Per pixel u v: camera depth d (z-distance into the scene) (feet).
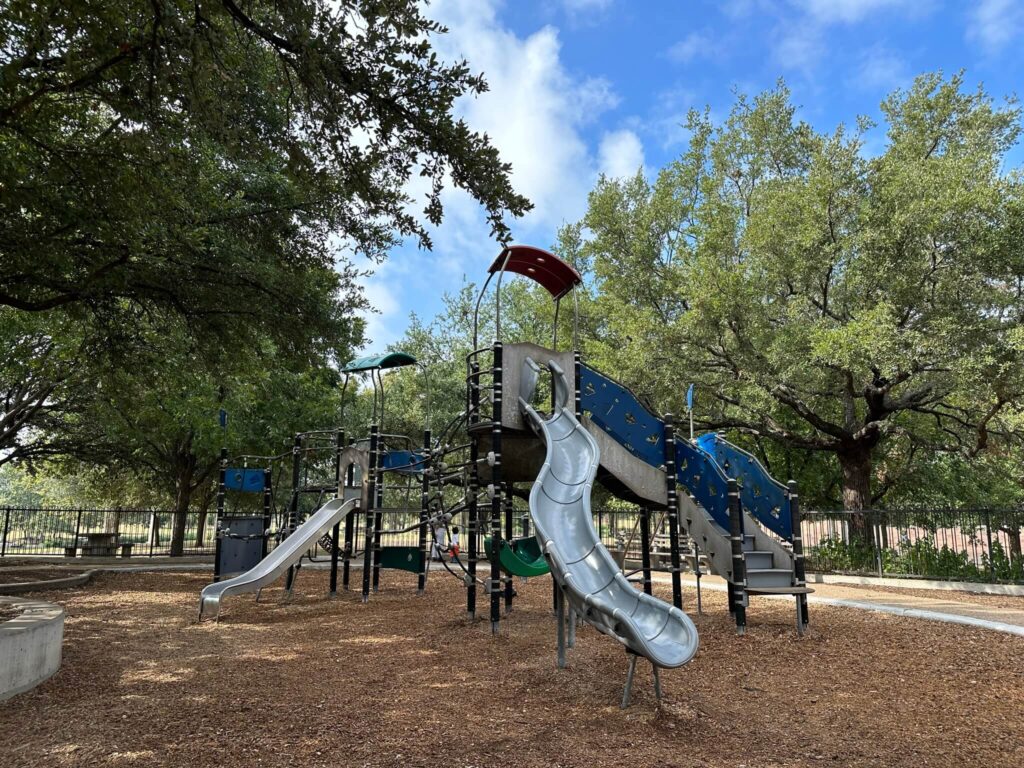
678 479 32.42
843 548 59.72
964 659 24.70
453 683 21.22
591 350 74.79
